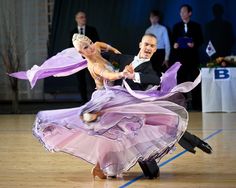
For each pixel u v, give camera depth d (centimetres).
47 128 545
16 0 1462
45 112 552
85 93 1297
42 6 1460
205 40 1369
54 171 621
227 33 1356
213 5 1380
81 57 589
